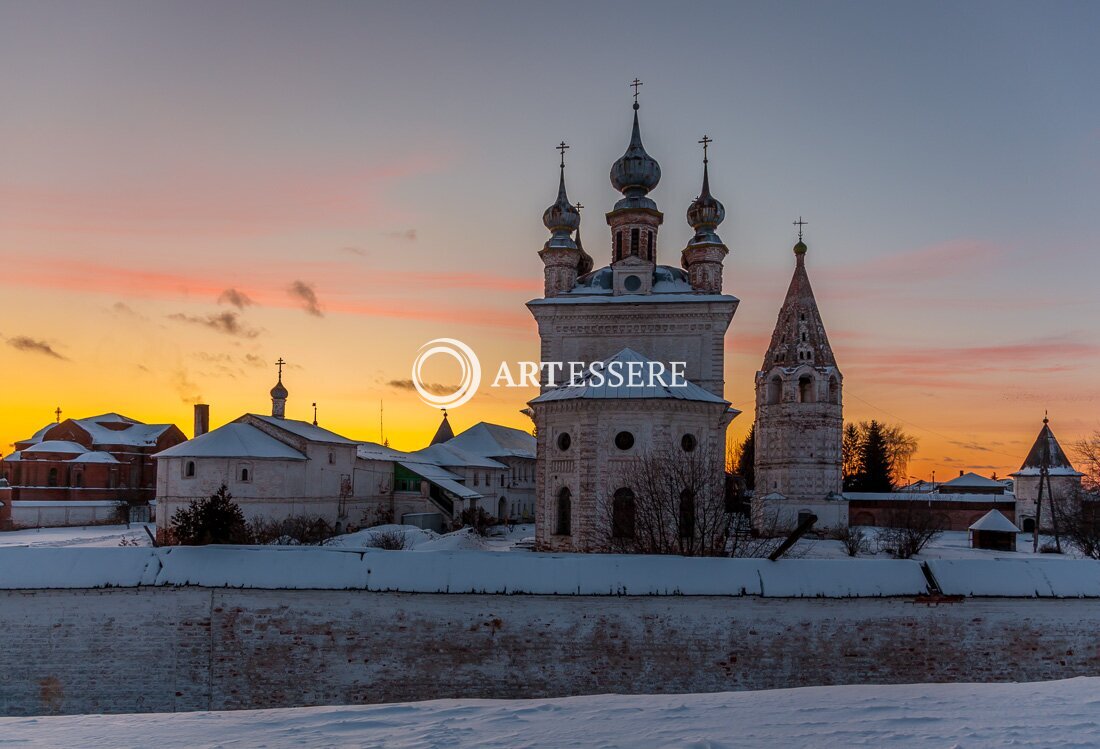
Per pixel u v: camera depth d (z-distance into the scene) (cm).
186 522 2603
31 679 2152
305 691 2155
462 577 2212
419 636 2170
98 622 2175
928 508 7650
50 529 7812
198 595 2188
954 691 1473
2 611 2173
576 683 2148
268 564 2241
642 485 3288
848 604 2172
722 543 3225
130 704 2150
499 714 1329
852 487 9456
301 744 1167
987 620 2162
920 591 2177
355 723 1277
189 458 5778
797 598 2172
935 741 1155
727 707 1359
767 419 6938
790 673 2145
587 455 3569
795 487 6656
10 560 2228
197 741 1190
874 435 9544
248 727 1266
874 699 1410
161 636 2173
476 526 6912
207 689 2158
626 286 4912
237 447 5881
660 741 1162
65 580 2184
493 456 9550
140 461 9944
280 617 2180
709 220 5106
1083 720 1257
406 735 1206
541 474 3956
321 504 6444
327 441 6488
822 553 4812
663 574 2225
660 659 2153
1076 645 2152
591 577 2209
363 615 2180
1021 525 7594
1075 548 5744
